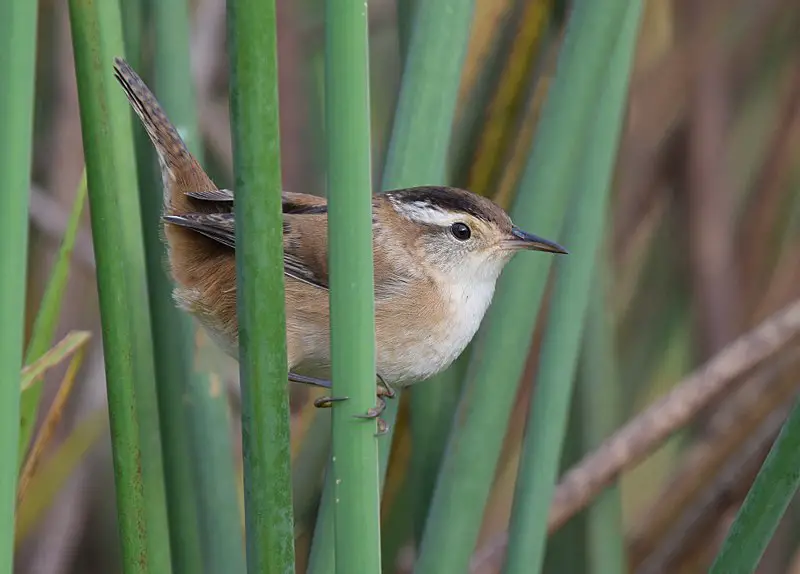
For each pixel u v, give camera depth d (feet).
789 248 13.16
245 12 10.63
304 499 11.38
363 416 10.70
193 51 12.40
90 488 12.39
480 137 11.25
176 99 11.07
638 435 11.34
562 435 11.02
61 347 10.98
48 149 12.30
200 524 11.03
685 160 12.99
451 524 10.98
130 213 10.99
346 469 10.70
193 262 11.10
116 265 10.79
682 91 12.78
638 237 13.19
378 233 11.16
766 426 11.53
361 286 10.69
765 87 13.21
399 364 11.12
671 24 12.71
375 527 10.71
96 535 12.44
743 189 13.37
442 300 11.15
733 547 10.80
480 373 10.98
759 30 13.05
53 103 12.23
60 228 11.93
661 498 11.91
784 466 10.77
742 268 13.26
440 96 10.93
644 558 11.85
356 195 10.68
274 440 10.70
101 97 10.76
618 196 12.84
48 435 11.06
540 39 11.20
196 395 11.05
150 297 11.05
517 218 11.00
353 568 10.71
